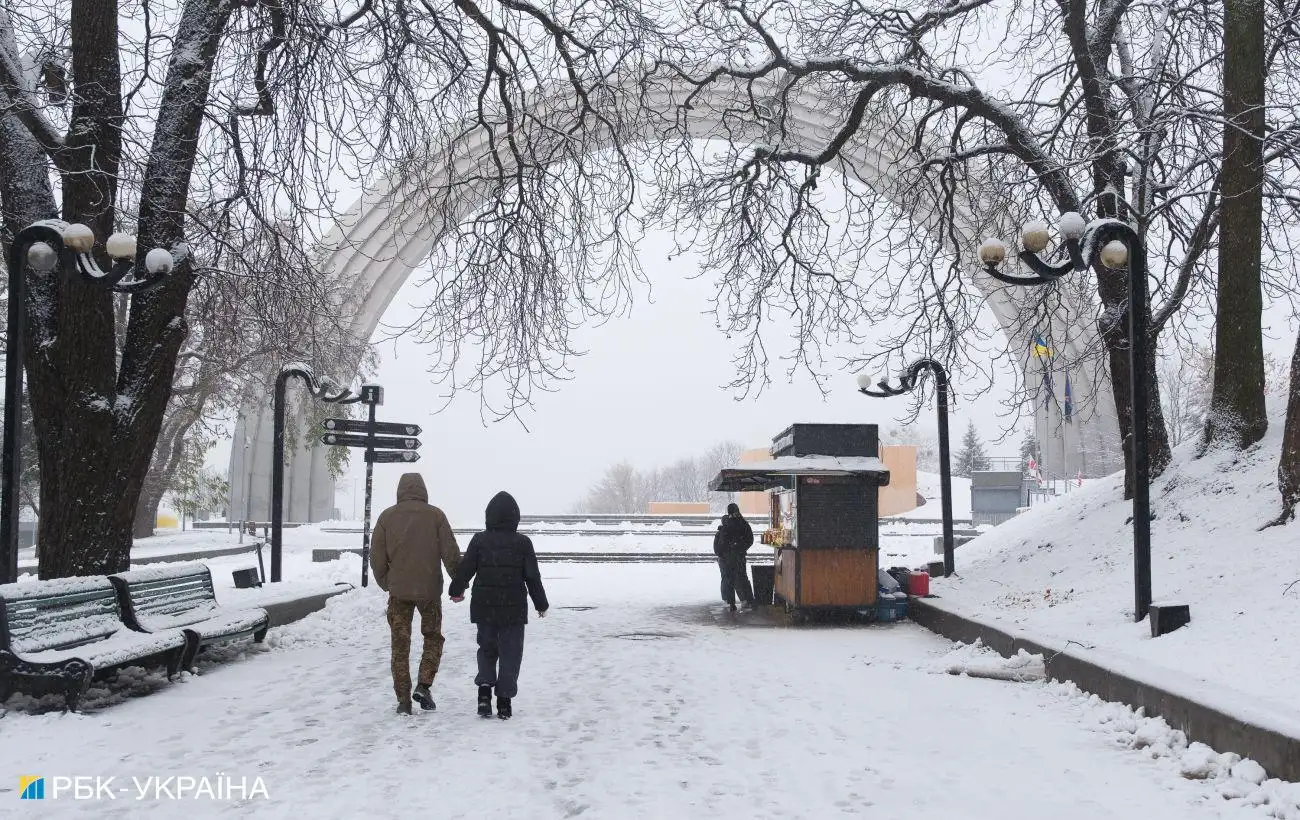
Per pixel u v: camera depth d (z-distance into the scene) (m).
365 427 18.44
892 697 8.73
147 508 37.12
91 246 9.02
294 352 16.17
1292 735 5.39
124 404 10.97
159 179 11.42
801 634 13.57
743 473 14.92
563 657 11.34
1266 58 15.76
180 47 11.66
